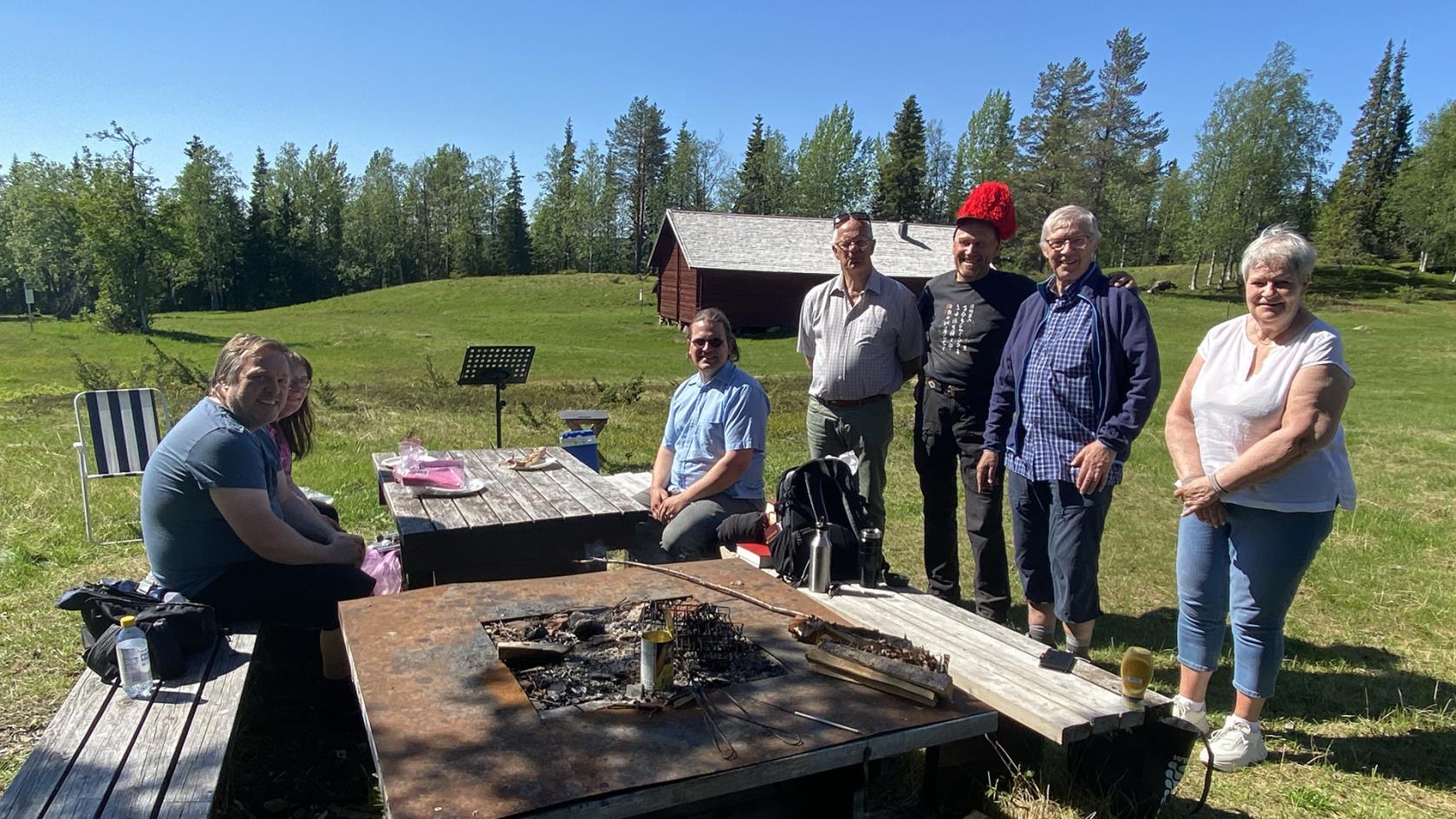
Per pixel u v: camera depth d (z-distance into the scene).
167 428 5.73
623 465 8.09
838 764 2.03
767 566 3.59
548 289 44.41
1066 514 3.31
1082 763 2.87
